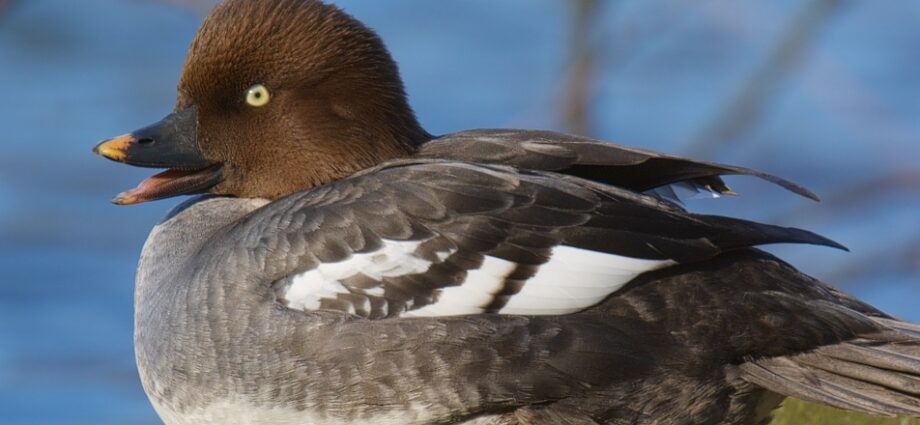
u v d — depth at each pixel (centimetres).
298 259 880
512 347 839
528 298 847
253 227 912
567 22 1775
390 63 1012
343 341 857
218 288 896
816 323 851
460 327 843
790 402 1088
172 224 996
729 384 856
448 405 852
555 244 855
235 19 989
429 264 858
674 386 845
